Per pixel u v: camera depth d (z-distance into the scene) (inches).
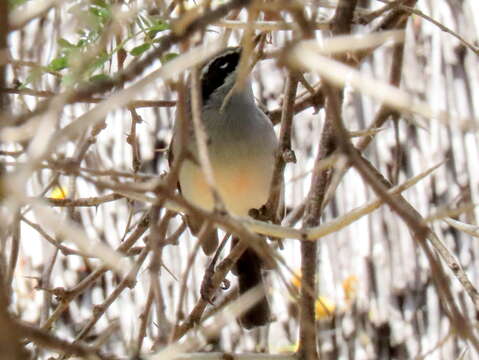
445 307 216.1
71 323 430.9
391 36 181.0
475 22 447.2
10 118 157.9
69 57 249.9
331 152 278.7
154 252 181.8
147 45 284.2
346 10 233.8
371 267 436.8
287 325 428.8
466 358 416.8
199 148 175.9
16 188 134.6
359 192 441.7
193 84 182.7
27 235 431.2
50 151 156.5
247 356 280.2
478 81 441.7
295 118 452.4
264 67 449.1
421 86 444.8
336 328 434.0
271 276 439.5
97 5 274.2
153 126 445.4
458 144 436.1
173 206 201.8
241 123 380.8
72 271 434.6
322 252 441.4
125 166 439.2
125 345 423.2
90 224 431.2
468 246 427.5
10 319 135.0
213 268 355.9
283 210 387.5
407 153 441.4
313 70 144.9
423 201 435.5
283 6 161.0
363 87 142.6
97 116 153.1
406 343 428.8
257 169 383.6
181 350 192.9
